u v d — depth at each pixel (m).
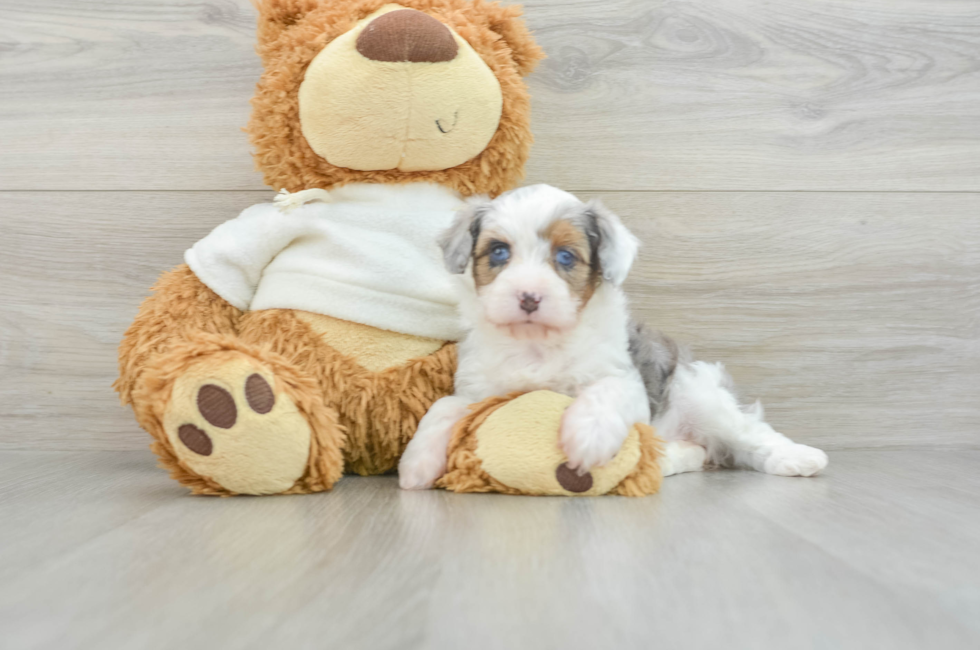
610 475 1.49
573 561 1.04
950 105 2.19
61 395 2.16
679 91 2.17
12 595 0.89
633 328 1.87
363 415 1.75
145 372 1.47
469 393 1.71
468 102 1.71
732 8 2.16
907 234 2.20
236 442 1.44
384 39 1.63
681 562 1.04
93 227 2.15
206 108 2.14
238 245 1.79
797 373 2.21
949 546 1.15
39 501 1.46
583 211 1.62
